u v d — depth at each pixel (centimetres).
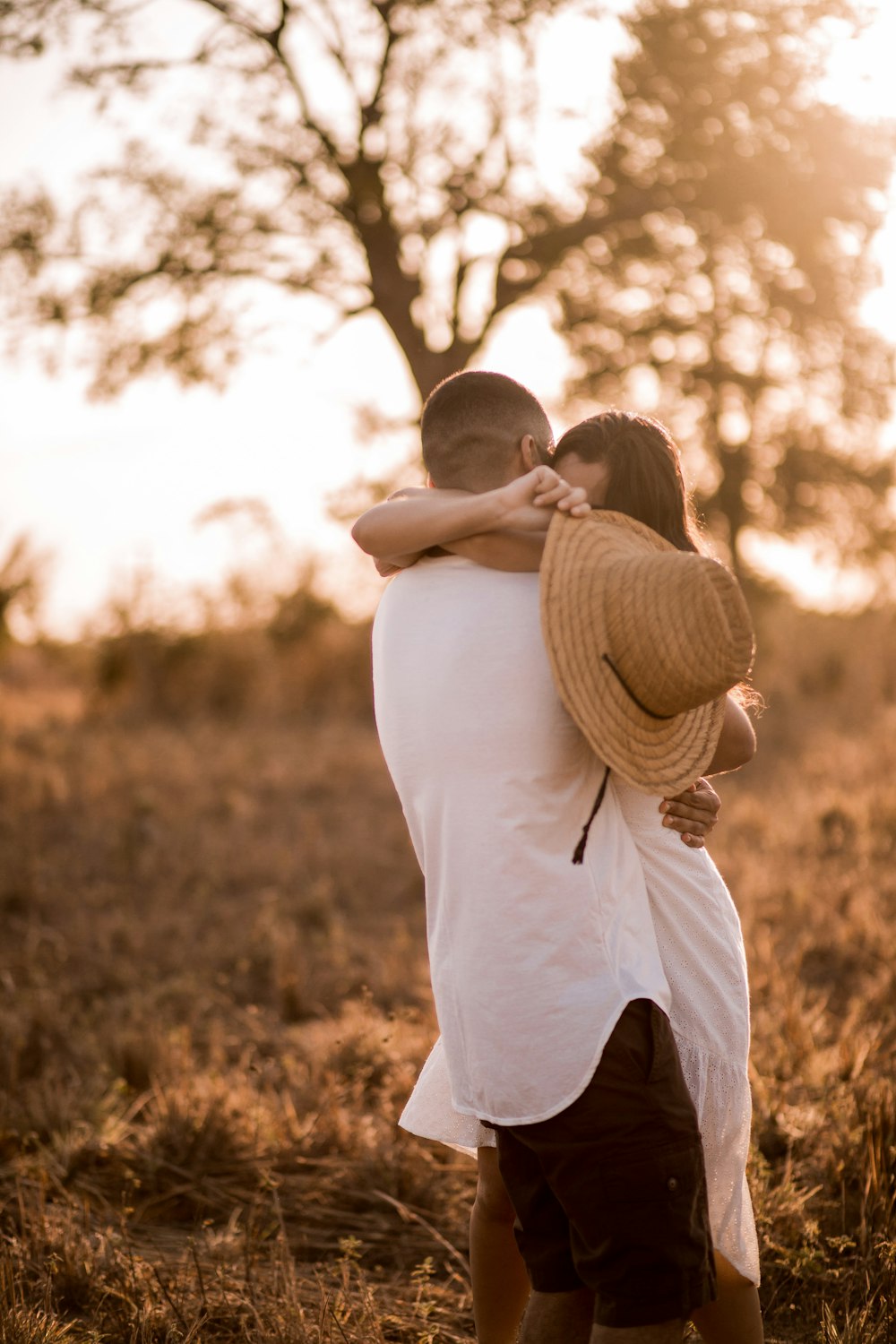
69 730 1417
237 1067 474
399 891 805
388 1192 378
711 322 1645
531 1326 228
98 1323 296
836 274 1551
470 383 238
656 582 215
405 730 228
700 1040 238
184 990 593
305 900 753
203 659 1638
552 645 216
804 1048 441
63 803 1020
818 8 1369
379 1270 338
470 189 1542
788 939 609
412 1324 299
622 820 235
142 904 771
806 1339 289
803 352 1650
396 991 591
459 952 222
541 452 241
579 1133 212
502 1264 257
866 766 985
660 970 227
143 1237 355
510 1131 224
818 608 1803
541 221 1569
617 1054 213
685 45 1402
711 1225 238
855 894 658
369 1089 464
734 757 247
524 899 217
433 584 230
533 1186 227
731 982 243
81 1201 369
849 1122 371
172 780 1120
